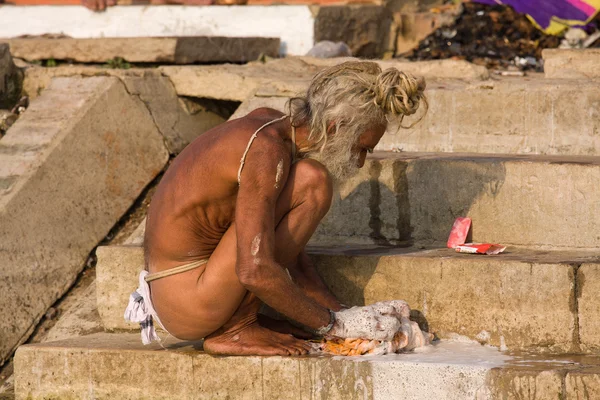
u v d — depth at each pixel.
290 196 12.48
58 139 19.94
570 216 15.06
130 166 21.27
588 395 11.45
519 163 15.31
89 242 19.78
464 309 13.75
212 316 12.79
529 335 13.32
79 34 30.88
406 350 13.27
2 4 32.09
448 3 30.81
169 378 13.48
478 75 21.09
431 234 15.89
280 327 13.84
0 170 19.27
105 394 13.91
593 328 12.97
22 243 18.38
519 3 27.64
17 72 23.66
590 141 17.98
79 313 17.44
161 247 12.93
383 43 29.95
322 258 14.66
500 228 15.52
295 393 12.80
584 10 26.31
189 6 29.52
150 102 22.30
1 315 17.59
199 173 12.47
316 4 29.00
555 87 18.12
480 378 11.91
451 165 15.66
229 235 12.60
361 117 12.23
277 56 28.23
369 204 16.22
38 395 14.28
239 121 12.62
